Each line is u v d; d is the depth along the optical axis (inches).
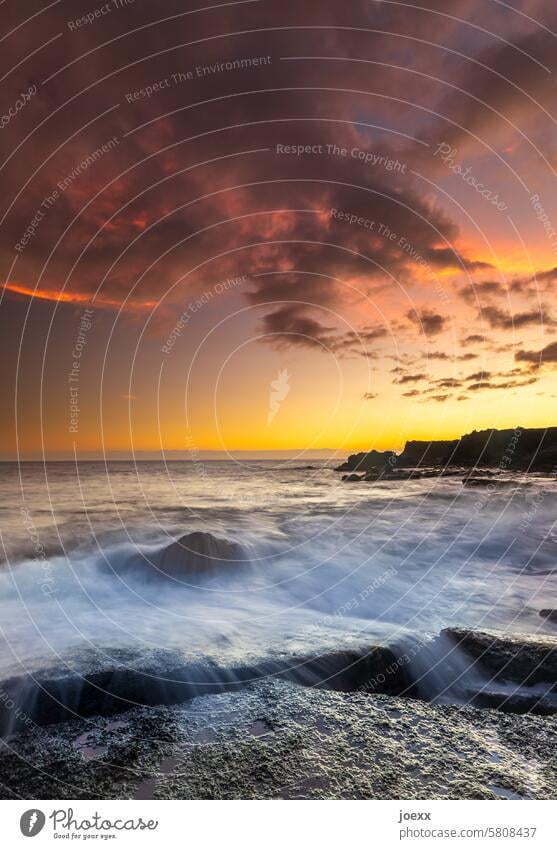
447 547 611.2
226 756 177.2
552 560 557.6
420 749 181.6
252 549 559.8
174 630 317.7
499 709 232.4
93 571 483.5
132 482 1550.2
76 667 247.1
